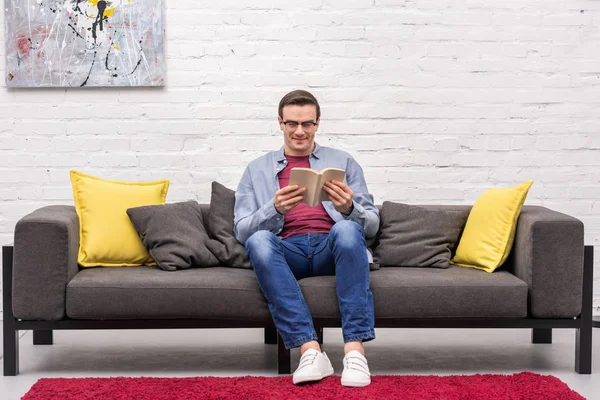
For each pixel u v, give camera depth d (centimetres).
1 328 357
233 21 372
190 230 316
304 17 374
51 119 371
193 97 374
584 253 288
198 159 377
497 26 377
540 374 278
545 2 377
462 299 281
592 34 379
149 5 366
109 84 367
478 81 378
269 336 334
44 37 364
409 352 320
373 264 304
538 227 284
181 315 282
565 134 381
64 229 283
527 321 286
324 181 276
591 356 288
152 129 374
